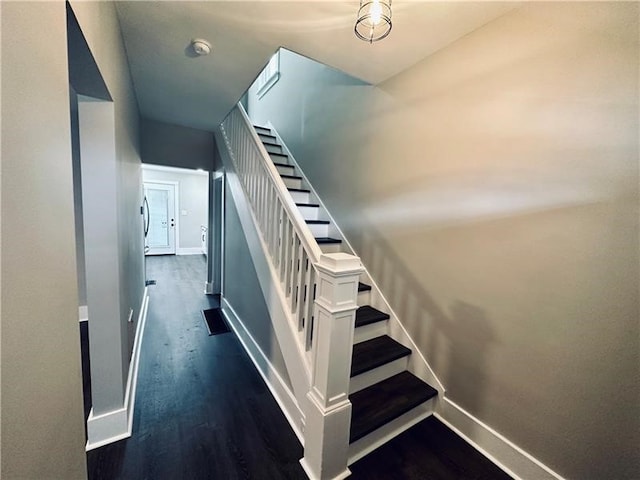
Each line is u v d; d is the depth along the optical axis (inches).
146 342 110.5
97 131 56.4
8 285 18.9
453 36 62.4
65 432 29.0
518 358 55.9
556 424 50.9
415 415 70.9
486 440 61.7
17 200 20.0
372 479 56.2
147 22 58.7
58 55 26.8
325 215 115.2
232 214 124.4
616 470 44.4
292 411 70.7
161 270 238.2
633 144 41.1
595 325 45.6
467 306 64.6
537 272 52.4
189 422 69.6
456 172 65.5
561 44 47.9
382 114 86.1
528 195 53.2
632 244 41.6
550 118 49.7
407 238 79.2
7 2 18.6
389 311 85.1
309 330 63.6
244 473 56.7
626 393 42.9
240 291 116.0
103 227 59.4
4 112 18.3
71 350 30.4
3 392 18.5
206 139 145.0
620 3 41.7
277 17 56.4
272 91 166.6
